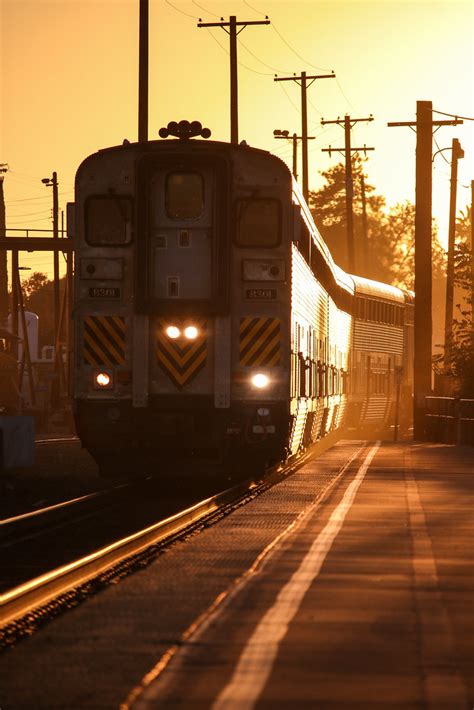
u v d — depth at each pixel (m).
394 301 170.62
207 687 22.53
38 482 83.62
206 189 67.75
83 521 60.66
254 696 21.92
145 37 118.88
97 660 24.77
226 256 67.44
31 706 21.41
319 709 21.16
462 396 129.12
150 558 43.28
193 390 67.19
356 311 146.50
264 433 67.56
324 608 30.73
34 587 35.25
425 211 136.25
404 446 112.75
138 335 67.12
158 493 74.44
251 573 36.25
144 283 67.25
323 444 118.38
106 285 67.62
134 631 27.59
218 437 67.44
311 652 25.52
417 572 36.75
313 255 88.94
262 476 75.31
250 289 67.94
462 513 53.66
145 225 67.31
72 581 38.62
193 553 40.62
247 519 51.00
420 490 65.06
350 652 25.56
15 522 54.12
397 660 24.86
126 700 21.69
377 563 38.56
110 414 67.31
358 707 21.27
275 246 68.19
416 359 135.38
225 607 30.52
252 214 68.25
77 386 67.62
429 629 28.08
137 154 67.75
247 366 67.56
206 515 57.91
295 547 42.22
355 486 67.38
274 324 67.75
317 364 92.31
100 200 68.00
